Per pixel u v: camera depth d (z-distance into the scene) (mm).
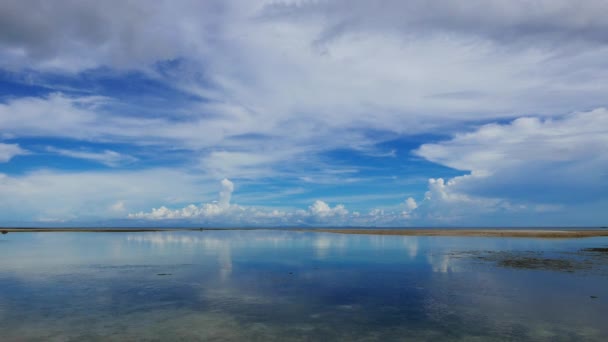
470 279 23812
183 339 13016
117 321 15016
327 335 13523
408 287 21422
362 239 67812
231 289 21047
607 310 16625
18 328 14078
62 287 21344
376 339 13133
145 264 31250
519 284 22031
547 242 55719
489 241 59094
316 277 24797
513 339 13188
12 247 49531
